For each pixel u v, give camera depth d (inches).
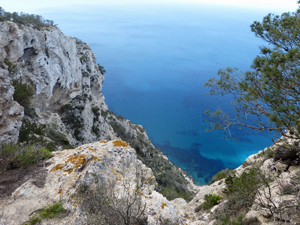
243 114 372.5
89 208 205.2
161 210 219.3
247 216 295.1
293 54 274.7
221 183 643.5
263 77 307.9
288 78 282.4
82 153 275.0
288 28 346.0
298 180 303.7
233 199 396.8
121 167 273.1
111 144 314.3
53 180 240.8
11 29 1457.9
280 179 339.3
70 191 219.9
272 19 381.4
